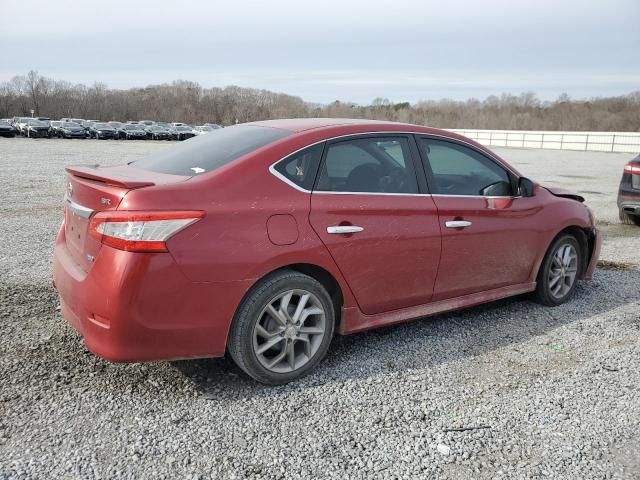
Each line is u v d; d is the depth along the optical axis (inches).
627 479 101.3
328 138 140.0
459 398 129.0
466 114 3720.5
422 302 157.1
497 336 166.7
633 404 128.3
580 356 154.3
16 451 103.0
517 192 179.8
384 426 116.3
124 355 114.6
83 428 111.2
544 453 108.6
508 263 175.2
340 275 136.4
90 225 118.3
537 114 3713.1
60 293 131.9
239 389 129.8
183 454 104.2
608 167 939.3
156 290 113.1
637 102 3612.2
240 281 120.8
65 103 4033.0
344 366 143.6
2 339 150.8
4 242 268.2
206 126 2096.5
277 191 128.0
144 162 149.8
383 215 142.3
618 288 220.4
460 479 100.0
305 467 101.8
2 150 1054.4
